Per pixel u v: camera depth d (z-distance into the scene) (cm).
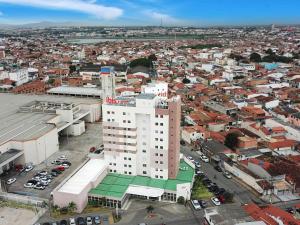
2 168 16012
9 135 17638
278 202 13212
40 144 17150
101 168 14725
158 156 14200
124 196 13312
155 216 12531
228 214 12206
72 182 13738
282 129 19325
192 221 12188
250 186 14462
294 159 16400
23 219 12406
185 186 13288
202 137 19475
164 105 14000
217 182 14938
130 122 14150
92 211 12912
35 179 15250
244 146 17650
